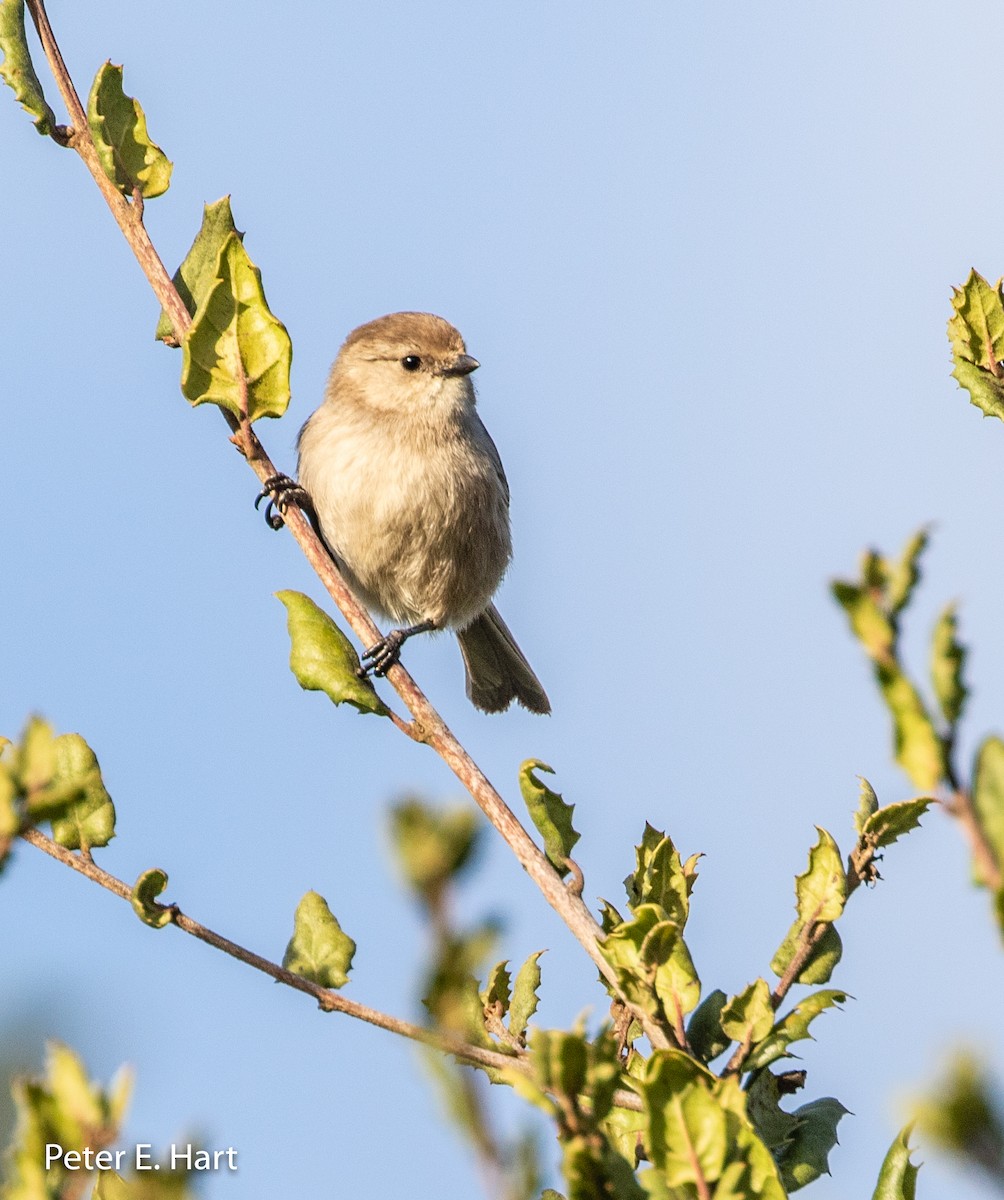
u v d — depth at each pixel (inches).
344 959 228.1
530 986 240.4
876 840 221.1
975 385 277.4
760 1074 223.8
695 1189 144.8
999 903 101.6
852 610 105.2
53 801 125.3
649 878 237.3
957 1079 83.8
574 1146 124.0
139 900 220.7
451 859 92.7
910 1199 173.6
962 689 103.7
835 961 224.2
